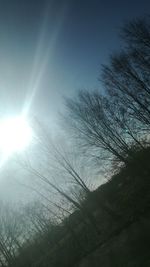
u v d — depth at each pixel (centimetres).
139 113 2902
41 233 4319
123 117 3005
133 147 3070
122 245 2211
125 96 2933
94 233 3294
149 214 2420
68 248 3584
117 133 3098
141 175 3047
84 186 3256
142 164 3008
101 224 3297
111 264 1991
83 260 2802
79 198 3384
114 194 3359
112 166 3209
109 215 3222
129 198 3027
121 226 2638
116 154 3086
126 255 1945
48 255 3953
